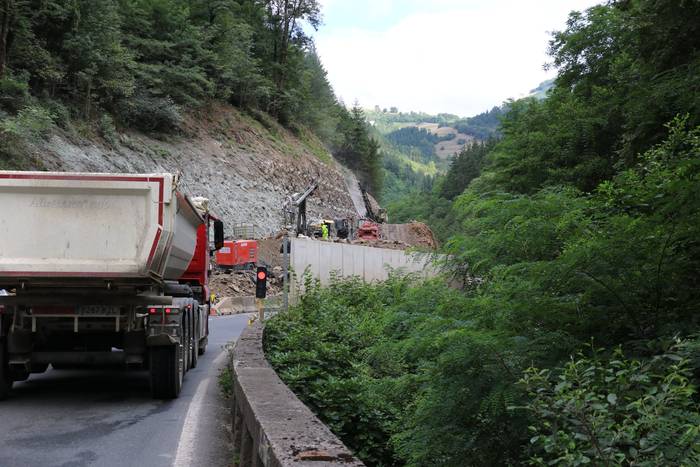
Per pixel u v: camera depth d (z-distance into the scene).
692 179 4.88
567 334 4.77
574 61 23.59
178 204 9.70
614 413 3.66
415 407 5.50
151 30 63.59
